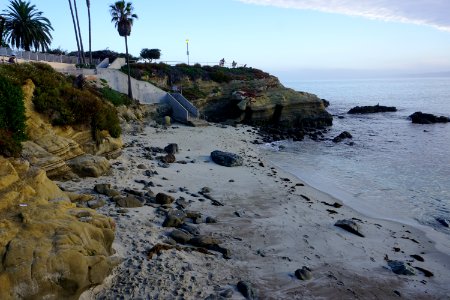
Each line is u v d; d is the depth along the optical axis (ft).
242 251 42.88
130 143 98.89
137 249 38.63
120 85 143.54
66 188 54.75
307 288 36.91
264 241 46.37
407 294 38.40
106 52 217.15
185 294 32.37
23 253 26.30
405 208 66.80
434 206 68.13
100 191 54.65
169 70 180.14
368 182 82.74
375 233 53.72
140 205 51.85
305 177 84.64
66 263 27.37
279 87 189.57
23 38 148.56
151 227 45.21
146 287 32.48
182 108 144.36
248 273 38.19
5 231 27.68
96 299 30.14
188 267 36.78
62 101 66.90
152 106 143.43
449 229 58.03
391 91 606.14
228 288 34.60
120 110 121.80
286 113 164.25
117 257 34.60
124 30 138.72
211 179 72.90
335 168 94.84
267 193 66.95
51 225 29.78
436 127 175.32
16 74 63.52
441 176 88.74
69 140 62.44
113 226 36.04
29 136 56.70
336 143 131.03
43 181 36.70
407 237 53.78
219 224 50.24
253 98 162.81
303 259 42.93
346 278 39.88
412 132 159.53
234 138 125.90
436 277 42.63
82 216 34.32
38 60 136.15
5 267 25.25
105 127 75.25
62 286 27.04
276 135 140.15
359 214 62.28
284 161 100.73
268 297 34.60
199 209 55.31
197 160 89.15
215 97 171.63
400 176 88.33
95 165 63.46
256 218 53.93
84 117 69.67
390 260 45.39
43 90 65.57
